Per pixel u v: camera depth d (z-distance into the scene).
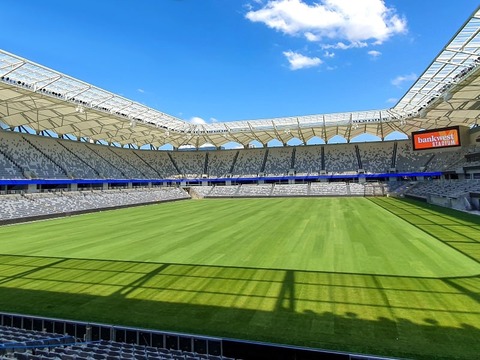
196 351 5.78
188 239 15.88
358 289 8.38
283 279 9.35
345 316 6.85
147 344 6.04
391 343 5.72
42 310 7.57
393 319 6.63
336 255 11.84
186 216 26.44
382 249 12.59
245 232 17.48
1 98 26.42
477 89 25.66
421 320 6.55
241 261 11.41
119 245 14.79
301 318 6.82
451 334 5.95
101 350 5.09
